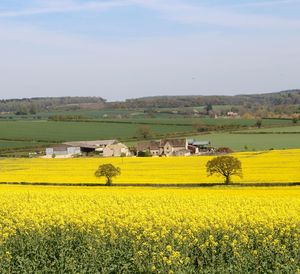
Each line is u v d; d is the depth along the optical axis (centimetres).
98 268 2042
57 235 2447
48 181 7094
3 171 8838
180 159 10188
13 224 2888
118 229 2598
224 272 1945
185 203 3691
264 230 2455
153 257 2027
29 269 2044
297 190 5338
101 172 6612
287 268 1942
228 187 5978
